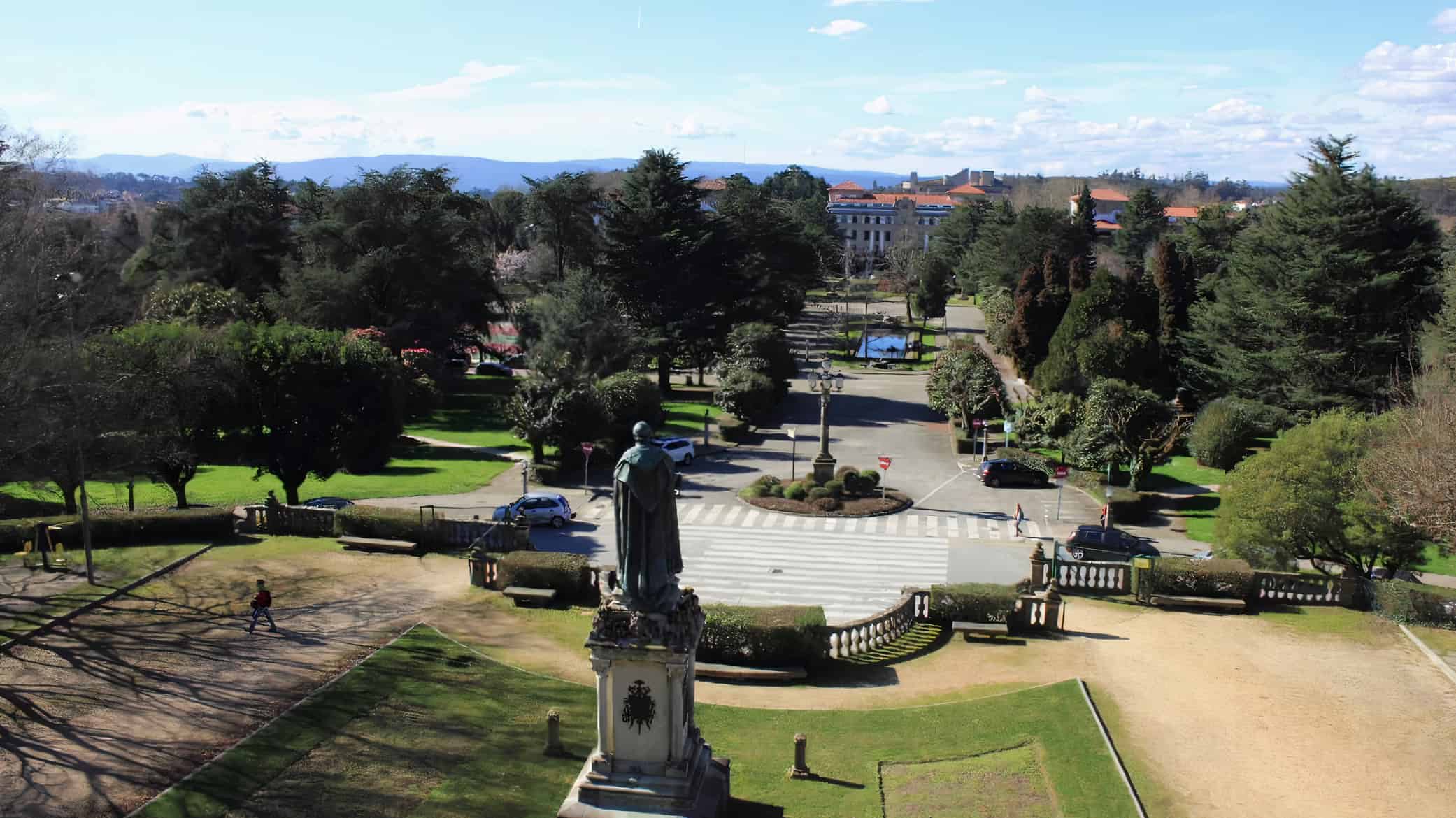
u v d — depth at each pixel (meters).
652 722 17.70
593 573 32.84
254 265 92.81
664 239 86.38
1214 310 72.44
